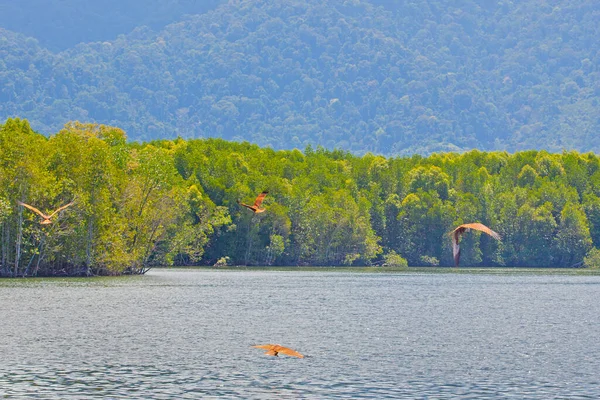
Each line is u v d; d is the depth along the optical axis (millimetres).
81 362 105625
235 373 100438
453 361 109125
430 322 147750
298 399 88812
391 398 89562
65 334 127062
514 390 93375
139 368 102562
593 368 105188
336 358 110438
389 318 153000
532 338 129000
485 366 106062
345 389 93250
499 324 145750
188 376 98562
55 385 93375
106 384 94125
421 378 98938
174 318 148125
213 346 118125
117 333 129000
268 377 98438
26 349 113875
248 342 122000
